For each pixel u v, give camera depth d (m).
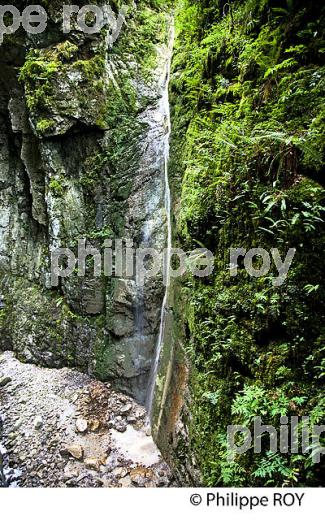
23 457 4.46
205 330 3.07
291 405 2.15
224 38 3.69
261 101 2.85
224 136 2.96
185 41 5.26
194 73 4.39
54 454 4.45
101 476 4.12
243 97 3.12
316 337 2.15
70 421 4.89
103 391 5.35
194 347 3.38
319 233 2.16
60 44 5.32
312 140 2.20
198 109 4.09
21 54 5.57
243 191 2.63
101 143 5.57
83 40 5.41
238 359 2.64
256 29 3.23
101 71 5.55
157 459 4.23
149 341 5.16
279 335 2.40
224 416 2.75
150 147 5.52
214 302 2.99
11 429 4.89
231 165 2.88
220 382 2.85
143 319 5.21
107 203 5.55
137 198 5.38
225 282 2.90
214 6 4.22
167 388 4.34
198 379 3.25
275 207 2.39
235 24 3.57
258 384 2.42
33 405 5.23
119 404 5.15
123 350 5.31
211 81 3.90
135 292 5.25
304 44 2.58
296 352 2.24
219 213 2.98
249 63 3.15
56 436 4.69
